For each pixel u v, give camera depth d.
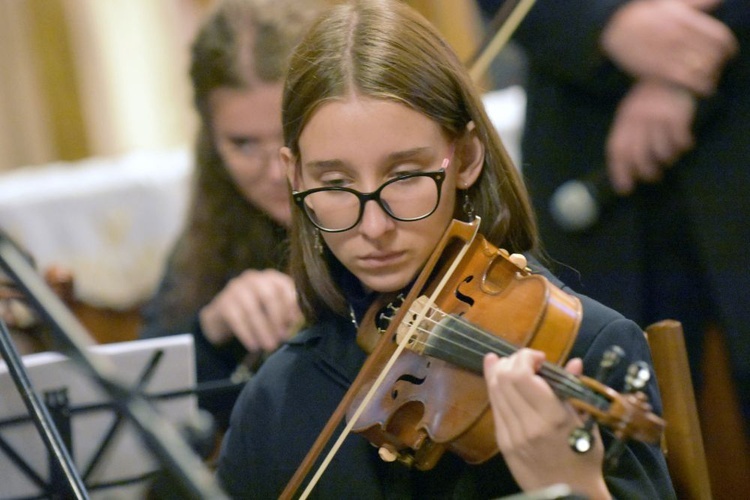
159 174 8.80
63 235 8.63
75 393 5.57
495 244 4.43
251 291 6.65
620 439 3.54
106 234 8.73
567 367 3.71
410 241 4.15
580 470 3.65
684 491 4.49
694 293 7.13
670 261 7.11
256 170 6.72
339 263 4.69
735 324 6.92
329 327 4.74
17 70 11.95
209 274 7.19
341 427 4.54
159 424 3.89
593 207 7.04
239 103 6.58
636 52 6.84
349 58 4.14
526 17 7.18
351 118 4.07
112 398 4.08
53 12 12.00
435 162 4.16
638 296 7.04
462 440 3.94
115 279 8.73
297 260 4.72
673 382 4.49
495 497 4.28
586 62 6.98
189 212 7.29
